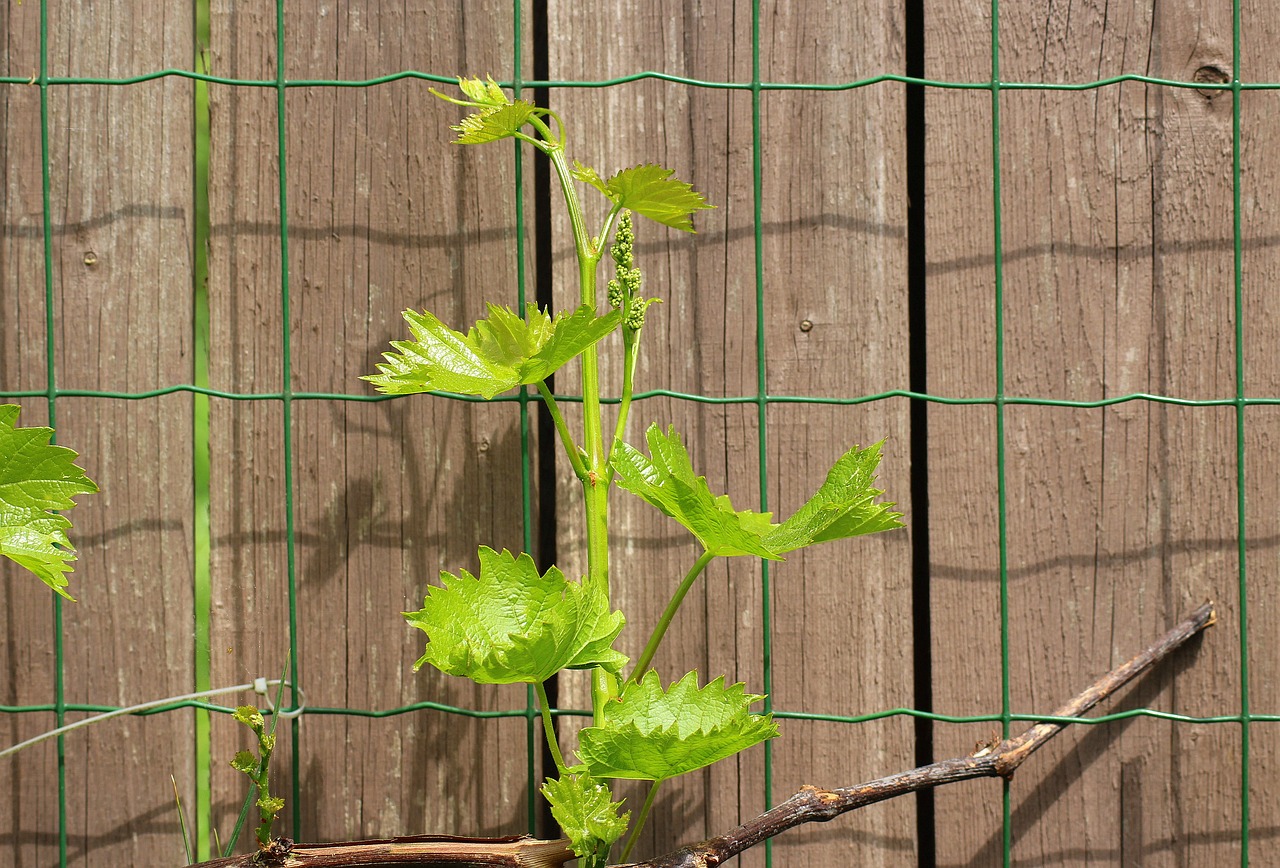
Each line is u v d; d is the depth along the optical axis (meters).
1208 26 1.28
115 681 1.28
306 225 1.28
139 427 1.28
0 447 1.19
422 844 1.22
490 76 1.28
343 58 1.28
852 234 1.28
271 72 1.28
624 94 1.28
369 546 1.28
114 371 1.28
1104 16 1.28
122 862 1.28
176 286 1.28
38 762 1.28
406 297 1.28
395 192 1.28
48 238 1.27
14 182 1.28
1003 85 1.28
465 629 1.21
